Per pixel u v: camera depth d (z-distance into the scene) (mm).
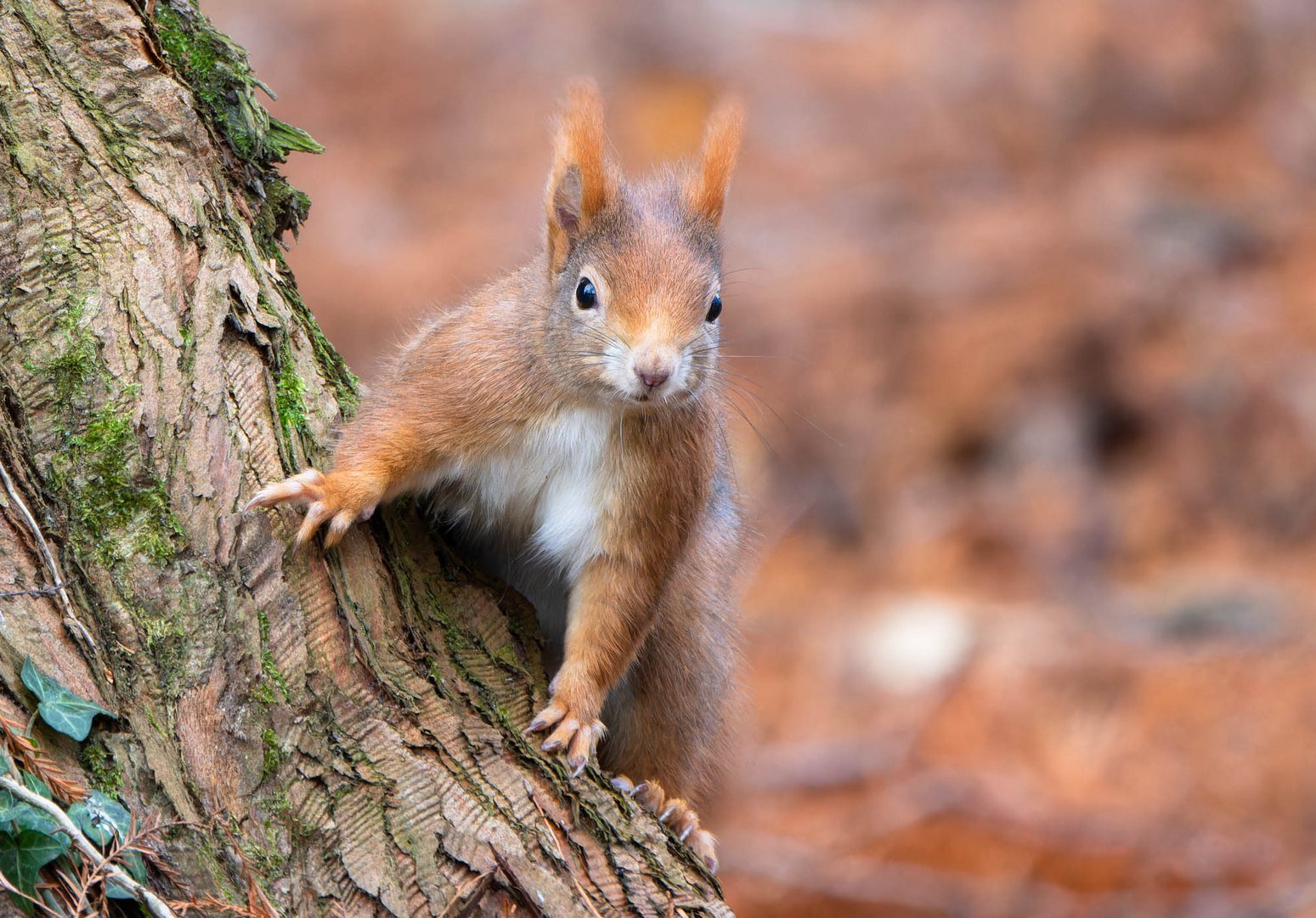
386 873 5410
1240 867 12938
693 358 6984
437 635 6238
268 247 6938
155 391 5734
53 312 5715
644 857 5902
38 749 5062
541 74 24750
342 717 5625
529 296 7207
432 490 7043
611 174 7516
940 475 19453
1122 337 20359
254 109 7051
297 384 6391
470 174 22375
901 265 21359
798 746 14938
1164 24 27250
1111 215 22750
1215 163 24656
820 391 19859
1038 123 25562
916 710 15281
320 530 5984
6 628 5191
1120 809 13680
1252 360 20016
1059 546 18500
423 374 6863
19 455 5488
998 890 12758
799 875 12977
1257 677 15070
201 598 5516
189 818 5168
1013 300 20812
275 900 5219
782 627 17234
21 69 6086
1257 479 19016
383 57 24312
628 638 7094
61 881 4941
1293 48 27125
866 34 27531
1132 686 15227
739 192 23219
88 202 5965
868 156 24438
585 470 7129
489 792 5742
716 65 25734
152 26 6520
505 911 5508
